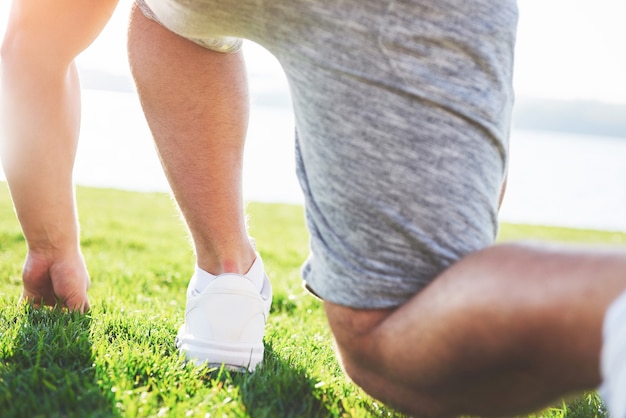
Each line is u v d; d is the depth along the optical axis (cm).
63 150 201
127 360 164
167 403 145
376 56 127
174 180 183
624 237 1392
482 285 108
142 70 178
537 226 1503
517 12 143
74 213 215
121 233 718
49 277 218
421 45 127
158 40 176
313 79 134
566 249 107
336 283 134
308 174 141
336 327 137
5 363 164
